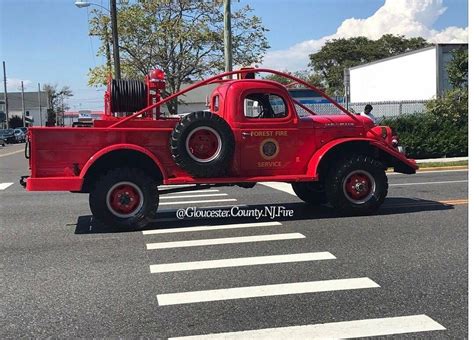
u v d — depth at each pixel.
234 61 31.31
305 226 8.08
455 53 23.48
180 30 30.58
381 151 9.25
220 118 8.10
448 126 20.16
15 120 92.81
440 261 6.02
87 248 6.92
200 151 8.09
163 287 5.26
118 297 4.99
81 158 7.78
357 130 9.00
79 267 6.02
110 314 4.57
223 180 8.28
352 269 5.76
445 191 11.62
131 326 4.31
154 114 8.86
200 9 30.92
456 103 20.34
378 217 8.68
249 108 8.53
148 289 5.21
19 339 4.09
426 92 29.94
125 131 7.93
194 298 4.93
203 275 5.64
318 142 8.77
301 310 4.60
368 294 4.97
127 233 7.81
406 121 19.91
